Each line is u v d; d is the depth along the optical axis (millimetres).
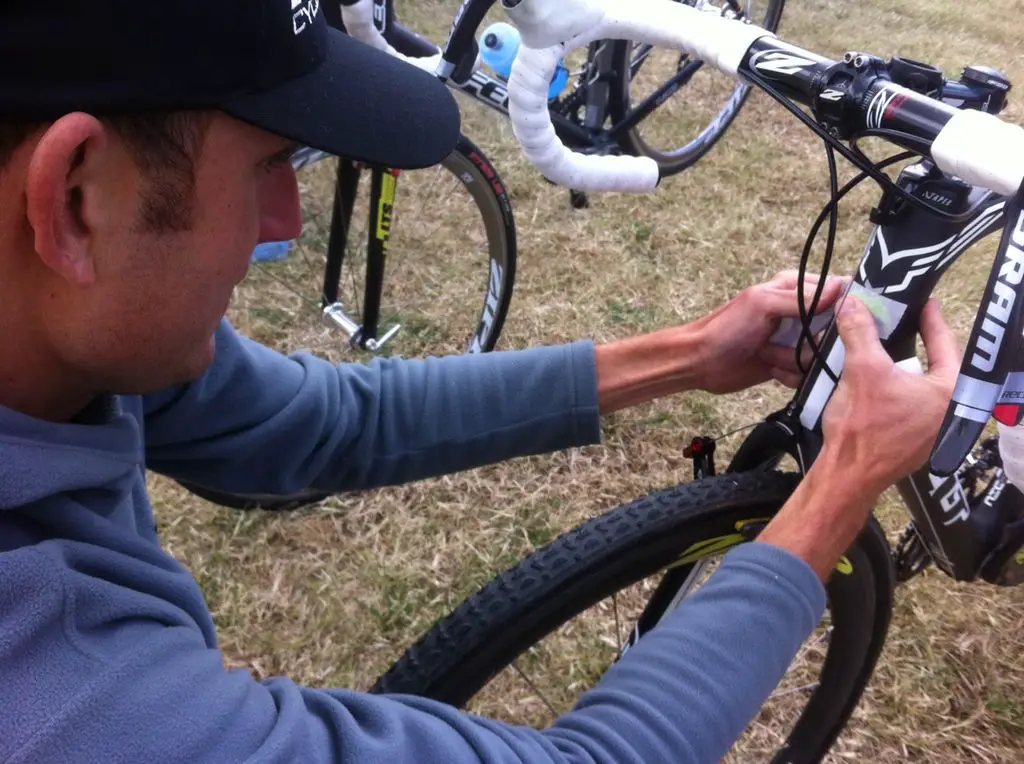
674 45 729
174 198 438
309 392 881
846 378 752
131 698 420
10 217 419
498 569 1572
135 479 594
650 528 855
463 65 1595
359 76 515
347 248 1957
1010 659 1470
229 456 853
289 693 513
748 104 3133
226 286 496
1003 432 750
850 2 4035
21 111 395
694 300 2209
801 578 676
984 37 3887
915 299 792
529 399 916
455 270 2158
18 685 395
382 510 1656
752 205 2568
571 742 592
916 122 601
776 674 661
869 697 1408
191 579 563
